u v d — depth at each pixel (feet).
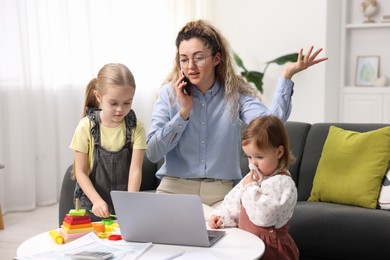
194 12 18.88
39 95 14.58
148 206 5.77
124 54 16.84
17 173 14.24
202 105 7.79
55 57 14.96
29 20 14.30
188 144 7.81
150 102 17.78
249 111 7.79
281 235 6.36
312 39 16.92
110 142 7.53
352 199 9.37
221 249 5.68
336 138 9.88
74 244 5.91
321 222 8.81
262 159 6.37
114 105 7.08
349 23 18.35
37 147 14.74
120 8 16.63
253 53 17.83
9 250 11.18
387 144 9.50
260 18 17.61
